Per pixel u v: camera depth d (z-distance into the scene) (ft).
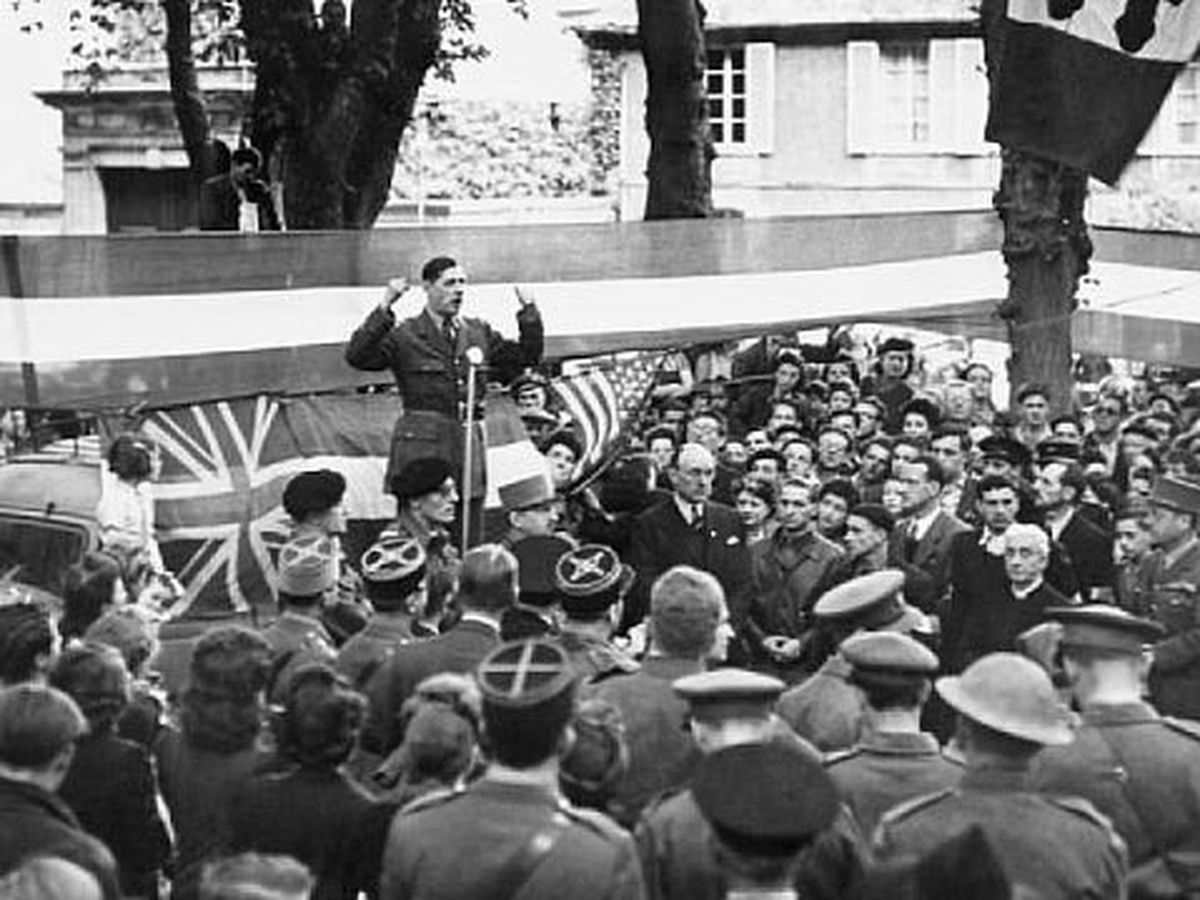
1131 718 25.62
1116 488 53.26
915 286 59.21
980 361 94.17
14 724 22.59
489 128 167.12
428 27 75.87
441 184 163.22
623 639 43.73
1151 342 68.64
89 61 101.14
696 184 79.82
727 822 18.95
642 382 54.85
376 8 74.23
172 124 164.14
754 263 55.83
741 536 43.73
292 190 74.54
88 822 25.70
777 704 28.73
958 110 159.12
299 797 24.45
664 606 26.84
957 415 64.03
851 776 24.23
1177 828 25.20
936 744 25.09
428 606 35.96
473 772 24.44
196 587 45.57
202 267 46.52
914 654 24.41
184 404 46.11
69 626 32.17
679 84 79.46
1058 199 60.03
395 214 158.40
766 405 70.90
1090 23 52.39
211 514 45.91
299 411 47.32
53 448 50.24
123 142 165.37
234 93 151.12
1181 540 42.57
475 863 20.83
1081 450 54.34
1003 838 22.44
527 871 20.75
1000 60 53.62
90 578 32.14
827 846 22.39
